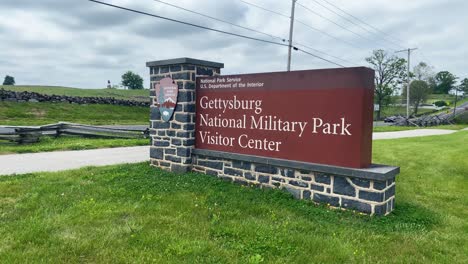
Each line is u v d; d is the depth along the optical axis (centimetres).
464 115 7156
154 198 605
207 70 842
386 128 3944
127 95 6306
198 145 813
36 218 487
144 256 381
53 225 464
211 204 580
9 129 1930
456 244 446
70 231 448
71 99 3638
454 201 658
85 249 392
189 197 616
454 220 541
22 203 560
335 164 587
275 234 449
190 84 805
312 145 616
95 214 509
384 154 1312
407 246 430
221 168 759
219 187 691
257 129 698
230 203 585
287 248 410
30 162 984
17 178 738
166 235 439
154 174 802
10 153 1155
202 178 754
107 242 414
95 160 1040
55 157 1092
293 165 625
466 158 1209
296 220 516
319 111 605
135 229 455
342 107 577
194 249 398
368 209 545
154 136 887
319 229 482
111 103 4075
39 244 409
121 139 1672
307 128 621
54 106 3366
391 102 7625
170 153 844
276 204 589
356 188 557
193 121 819
